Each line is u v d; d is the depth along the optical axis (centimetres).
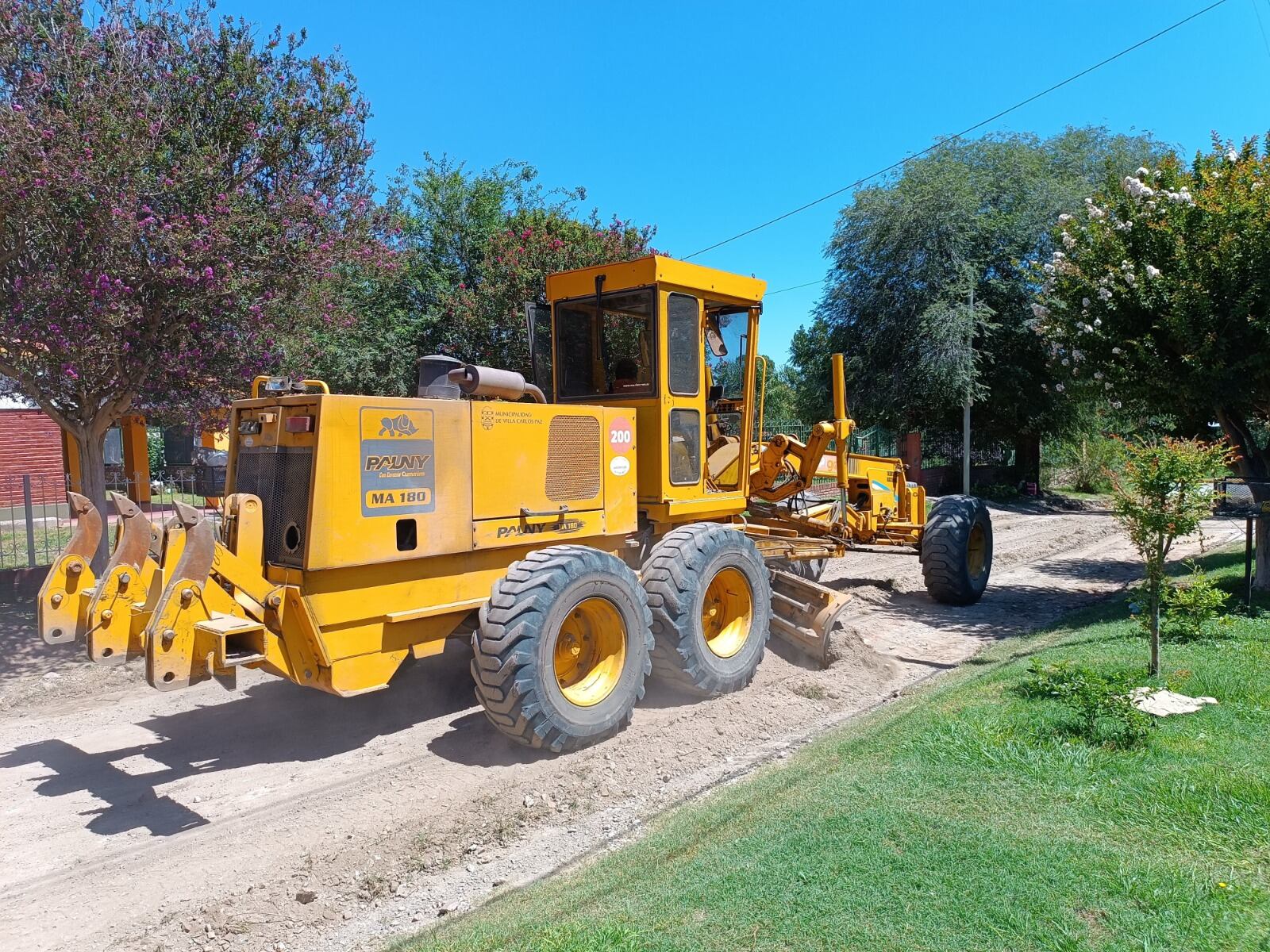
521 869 403
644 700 639
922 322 2222
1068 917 302
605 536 629
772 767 502
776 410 4322
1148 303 860
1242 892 314
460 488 534
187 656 427
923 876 332
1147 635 692
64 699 664
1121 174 2311
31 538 1012
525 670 494
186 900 375
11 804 475
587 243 1408
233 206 784
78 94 728
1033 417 2372
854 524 965
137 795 486
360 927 360
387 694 648
